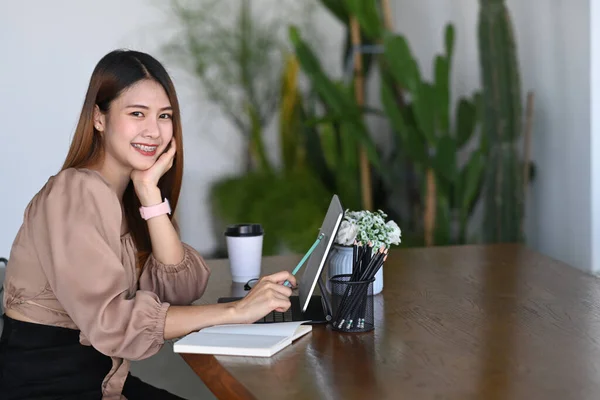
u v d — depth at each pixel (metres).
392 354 1.50
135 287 1.90
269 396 1.29
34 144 4.46
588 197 4.12
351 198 4.64
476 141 4.86
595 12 4.01
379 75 4.86
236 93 4.77
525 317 1.74
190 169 4.77
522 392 1.27
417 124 4.41
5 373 1.72
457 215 4.50
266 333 1.61
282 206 4.76
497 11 4.20
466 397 1.26
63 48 4.45
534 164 4.54
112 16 4.52
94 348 1.75
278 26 4.82
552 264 2.34
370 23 4.28
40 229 1.69
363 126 4.36
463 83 4.89
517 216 4.29
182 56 4.66
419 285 2.08
